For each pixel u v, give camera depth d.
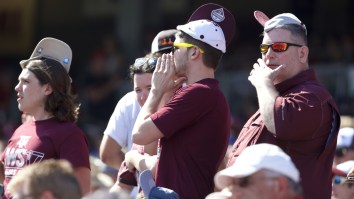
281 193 13.16
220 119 16.48
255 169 13.19
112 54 54.31
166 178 16.41
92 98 51.22
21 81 17.31
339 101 42.88
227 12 17.73
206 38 16.69
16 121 50.78
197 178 16.36
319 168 16.23
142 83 18.72
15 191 13.20
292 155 16.08
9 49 63.97
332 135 16.17
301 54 16.66
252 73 16.62
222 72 47.25
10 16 64.06
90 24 63.97
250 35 59.62
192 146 16.36
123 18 57.25
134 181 18.64
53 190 12.67
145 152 17.88
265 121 15.95
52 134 16.91
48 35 64.31
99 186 24.88
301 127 15.75
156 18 57.62
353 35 52.50
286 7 58.09
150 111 16.53
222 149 16.62
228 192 13.56
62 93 17.33
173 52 17.08
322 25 55.34
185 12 60.62
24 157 16.91
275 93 16.08
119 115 20.67
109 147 20.64
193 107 16.22
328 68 44.28
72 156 16.83
